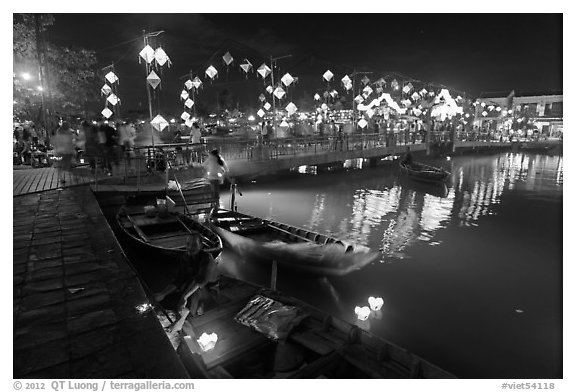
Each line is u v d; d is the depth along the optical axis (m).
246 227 12.02
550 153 44.28
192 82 21.67
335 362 5.54
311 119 40.19
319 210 18.94
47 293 5.38
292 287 10.09
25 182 14.76
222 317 6.86
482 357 7.31
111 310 4.92
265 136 26.09
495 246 13.61
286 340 6.11
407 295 9.76
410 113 38.75
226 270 11.03
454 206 20.06
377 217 17.75
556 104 54.59
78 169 17.48
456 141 41.00
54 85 22.11
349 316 8.79
